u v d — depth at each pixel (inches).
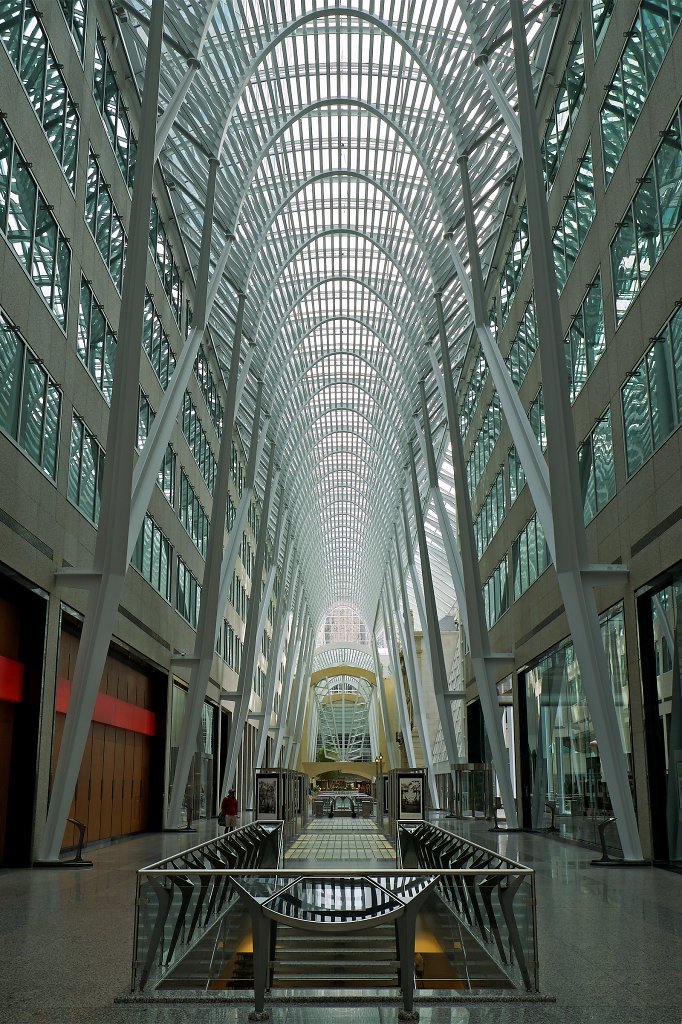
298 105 1026.1
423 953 238.5
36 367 548.7
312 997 229.3
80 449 654.5
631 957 266.8
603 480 626.5
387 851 803.4
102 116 699.4
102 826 792.3
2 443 482.9
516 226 959.6
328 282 1525.6
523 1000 220.7
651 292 516.7
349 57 958.4
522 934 231.6
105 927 317.1
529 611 938.7
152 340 912.9
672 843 511.5
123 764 877.2
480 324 759.1
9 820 543.5
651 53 513.0
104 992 225.0
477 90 817.5
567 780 770.8
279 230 1248.2
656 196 508.1
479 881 243.8
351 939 247.1
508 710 1396.4
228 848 338.3
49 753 573.9
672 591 495.5
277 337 1374.3
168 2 678.5
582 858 593.9
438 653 1163.3
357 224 1311.5
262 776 889.5
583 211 671.8
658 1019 199.9
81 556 653.9
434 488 1143.0
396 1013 214.8
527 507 946.7
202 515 1290.6
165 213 959.0
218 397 1421.0
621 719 593.0
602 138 616.7
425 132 987.9
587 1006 213.0
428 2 850.8
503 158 931.3
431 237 1127.6
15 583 522.6
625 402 571.2
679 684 489.4
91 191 676.1
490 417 1182.9
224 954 244.1
